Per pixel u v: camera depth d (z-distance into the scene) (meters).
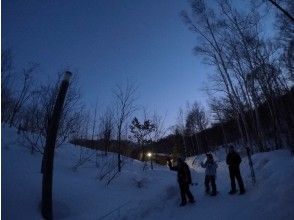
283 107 23.88
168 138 33.47
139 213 9.09
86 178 11.33
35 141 12.84
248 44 22.91
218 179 15.38
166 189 11.84
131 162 18.64
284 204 7.82
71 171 11.66
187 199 10.90
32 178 8.68
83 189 9.76
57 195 8.56
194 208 9.56
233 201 9.55
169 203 10.53
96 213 8.53
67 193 8.95
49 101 12.38
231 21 22.77
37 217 7.16
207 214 8.62
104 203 9.34
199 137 47.22
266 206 8.15
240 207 8.68
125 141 19.91
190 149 45.53
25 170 9.27
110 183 11.62
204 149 47.41
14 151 10.76
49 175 7.52
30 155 11.14
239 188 10.72
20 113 16.12
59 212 8.00
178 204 10.40
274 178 10.17
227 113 34.31
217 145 45.38
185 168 10.42
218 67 23.56
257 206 8.36
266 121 28.00
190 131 46.28
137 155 22.91
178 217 8.91
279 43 23.05
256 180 11.35
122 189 11.41
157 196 10.91
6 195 7.32
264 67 23.28
